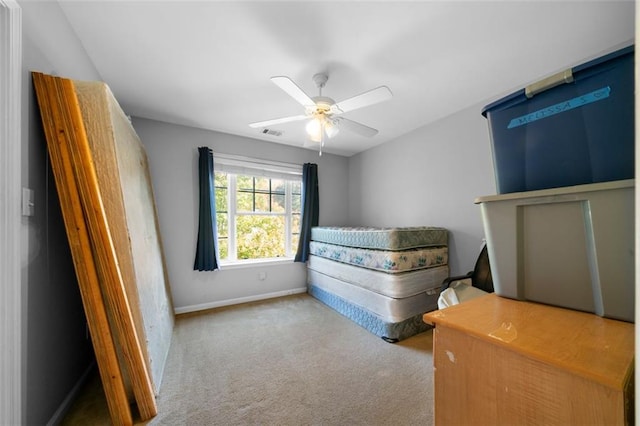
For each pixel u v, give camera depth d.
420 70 2.01
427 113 2.79
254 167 3.55
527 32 1.61
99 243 1.36
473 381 0.56
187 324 2.71
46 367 1.27
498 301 0.76
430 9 1.43
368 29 1.57
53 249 1.36
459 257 2.72
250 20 1.50
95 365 1.89
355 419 1.41
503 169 0.84
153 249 2.30
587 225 0.64
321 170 4.13
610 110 0.63
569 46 1.74
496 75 2.08
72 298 1.57
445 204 2.88
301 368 1.89
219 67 1.96
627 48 0.59
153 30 1.57
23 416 1.09
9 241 1.01
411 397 1.58
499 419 0.52
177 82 2.16
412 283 2.43
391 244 2.40
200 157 3.10
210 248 3.12
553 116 0.73
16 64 1.04
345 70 2.00
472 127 2.62
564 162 0.71
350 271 2.85
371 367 1.91
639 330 0.36
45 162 1.29
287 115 2.82
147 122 2.89
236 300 3.38
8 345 0.99
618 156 0.62
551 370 0.46
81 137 1.35
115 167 1.52
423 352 2.13
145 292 1.81
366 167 4.04
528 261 0.74
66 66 1.48
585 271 0.64
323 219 4.13
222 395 1.60
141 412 1.41
